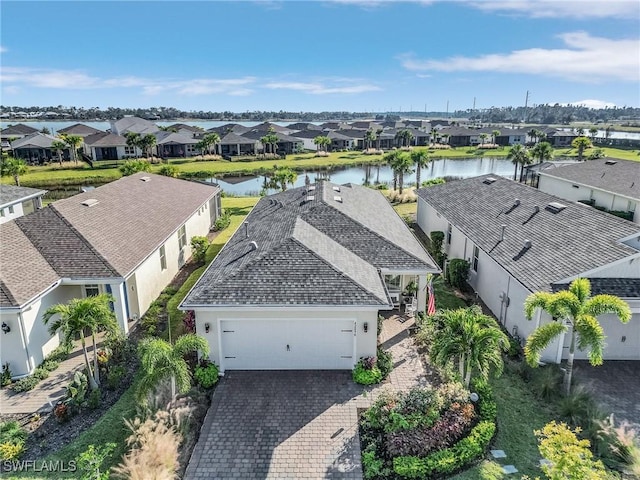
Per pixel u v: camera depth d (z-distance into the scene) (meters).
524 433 13.30
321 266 16.50
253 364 16.31
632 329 16.94
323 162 85.62
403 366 16.58
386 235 21.95
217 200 38.22
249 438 12.99
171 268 25.34
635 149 100.31
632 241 17.61
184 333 19.08
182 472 11.81
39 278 17.11
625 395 15.13
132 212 25.00
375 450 12.46
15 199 32.34
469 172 77.06
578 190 40.66
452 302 22.38
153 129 114.50
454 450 12.12
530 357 14.34
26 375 16.05
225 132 122.94
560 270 17.08
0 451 12.30
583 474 9.76
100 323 14.64
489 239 22.19
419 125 173.38
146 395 13.18
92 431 13.35
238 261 17.91
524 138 119.88
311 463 12.12
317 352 16.22
